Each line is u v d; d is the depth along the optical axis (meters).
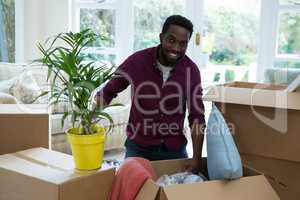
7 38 4.30
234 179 1.45
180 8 4.16
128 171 1.42
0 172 1.40
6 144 1.72
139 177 1.38
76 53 1.35
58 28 4.22
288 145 1.60
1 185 1.41
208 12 4.10
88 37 1.42
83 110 1.36
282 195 1.67
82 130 1.38
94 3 4.26
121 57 4.29
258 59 4.02
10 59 4.34
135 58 1.79
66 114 1.39
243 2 4.01
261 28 3.95
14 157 1.52
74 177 1.30
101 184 1.39
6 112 1.72
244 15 4.03
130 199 1.35
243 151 1.70
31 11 4.18
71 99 1.34
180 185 1.34
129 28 4.24
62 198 1.25
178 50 1.67
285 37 3.91
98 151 1.38
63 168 1.40
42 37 4.23
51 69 1.34
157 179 1.62
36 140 1.74
